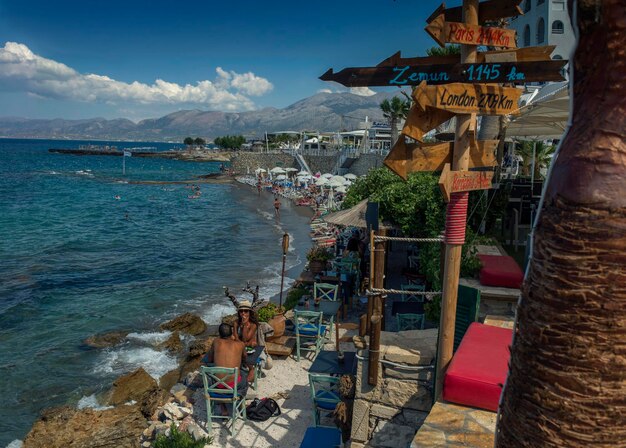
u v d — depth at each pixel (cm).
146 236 3184
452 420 439
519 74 436
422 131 448
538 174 2072
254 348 1007
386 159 450
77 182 7481
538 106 991
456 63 446
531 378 215
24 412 991
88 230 3425
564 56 3456
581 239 198
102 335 1391
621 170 193
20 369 1181
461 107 436
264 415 846
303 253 2552
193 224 3703
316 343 1080
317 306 1163
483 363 487
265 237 3089
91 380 1125
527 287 221
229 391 808
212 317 1559
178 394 980
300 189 6084
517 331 228
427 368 591
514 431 225
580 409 203
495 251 981
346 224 1290
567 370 204
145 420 909
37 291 1862
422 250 1157
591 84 201
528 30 3822
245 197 5769
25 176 8300
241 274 2112
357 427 631
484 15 470
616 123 194
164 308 1655
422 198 1145
